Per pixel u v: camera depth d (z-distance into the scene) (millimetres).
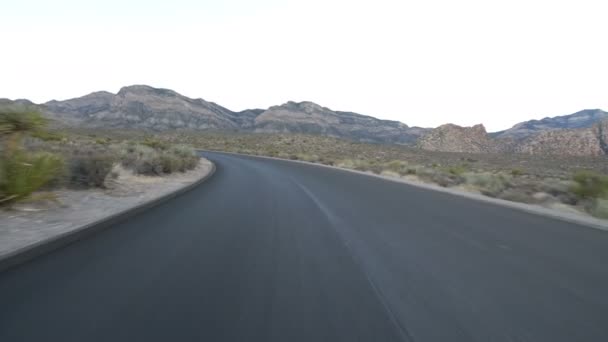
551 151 125375
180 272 5836
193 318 4301
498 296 5336
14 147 9969
